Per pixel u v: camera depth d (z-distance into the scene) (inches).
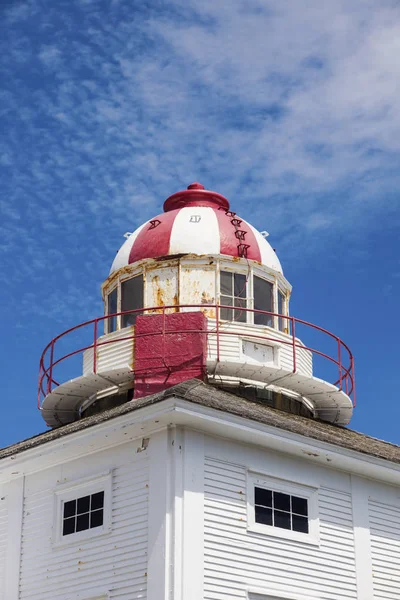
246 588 938.1
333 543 1030.4
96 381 1154.0
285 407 1178.6
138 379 1119.6
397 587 1071.6
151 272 1221.7
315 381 1168.2
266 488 995.9
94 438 985.5
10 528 1077.1
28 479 1085.1
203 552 917.8
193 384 1034.1
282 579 970.1
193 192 1302.9
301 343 1227.9
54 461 1056.8
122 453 989.8
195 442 949.2
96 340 1171.9
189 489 928.9
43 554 1029.2
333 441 1027.3
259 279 1246.9
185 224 1246.3
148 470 952.3
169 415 920.3
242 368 1133.1
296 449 1010.1
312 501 1031.6
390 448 1195.3
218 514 942.4
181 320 1131.9
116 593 939.3
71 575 991.0
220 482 956.6
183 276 1207.6
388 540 1085.8
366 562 1051.3
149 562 916.0
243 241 1249.4
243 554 948.6
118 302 1242.0
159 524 919.0
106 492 988.6
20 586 1037.8
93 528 989.8
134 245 1263.5
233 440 980.6
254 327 1180.5
